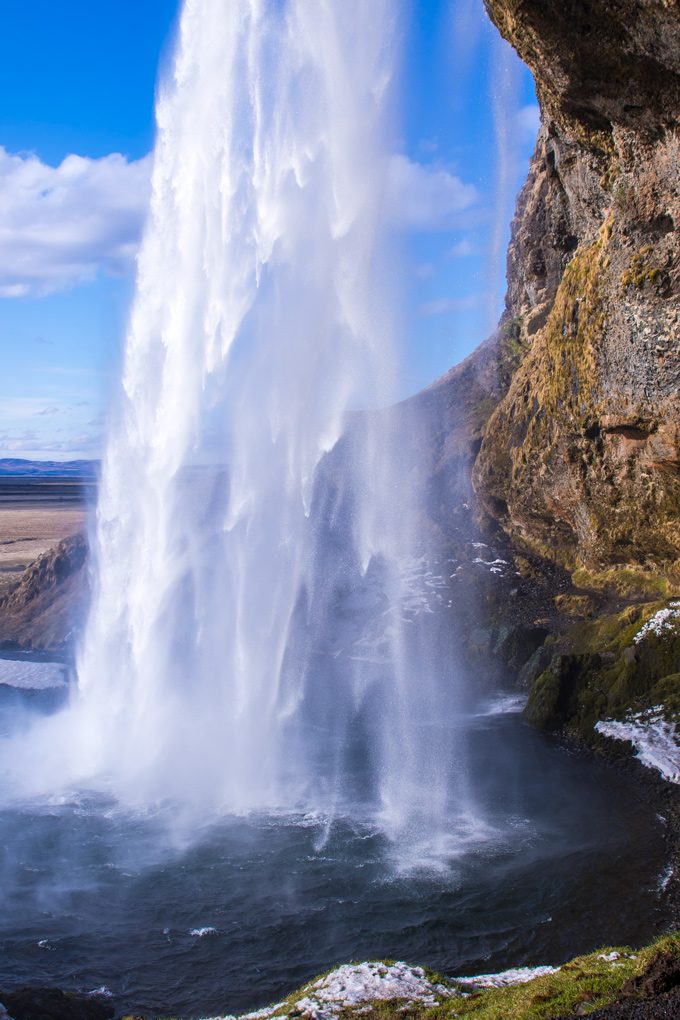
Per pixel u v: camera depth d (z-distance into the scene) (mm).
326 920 14586
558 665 24719
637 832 17422
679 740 20906
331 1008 10391
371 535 36969
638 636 24172
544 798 19516
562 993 9477
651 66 18875
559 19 19125
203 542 27156
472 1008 9852
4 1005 10898
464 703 27062
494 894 15195
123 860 17062
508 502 34938
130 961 13531
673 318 21828
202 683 25484
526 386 33781
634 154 21641
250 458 26484
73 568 43406
